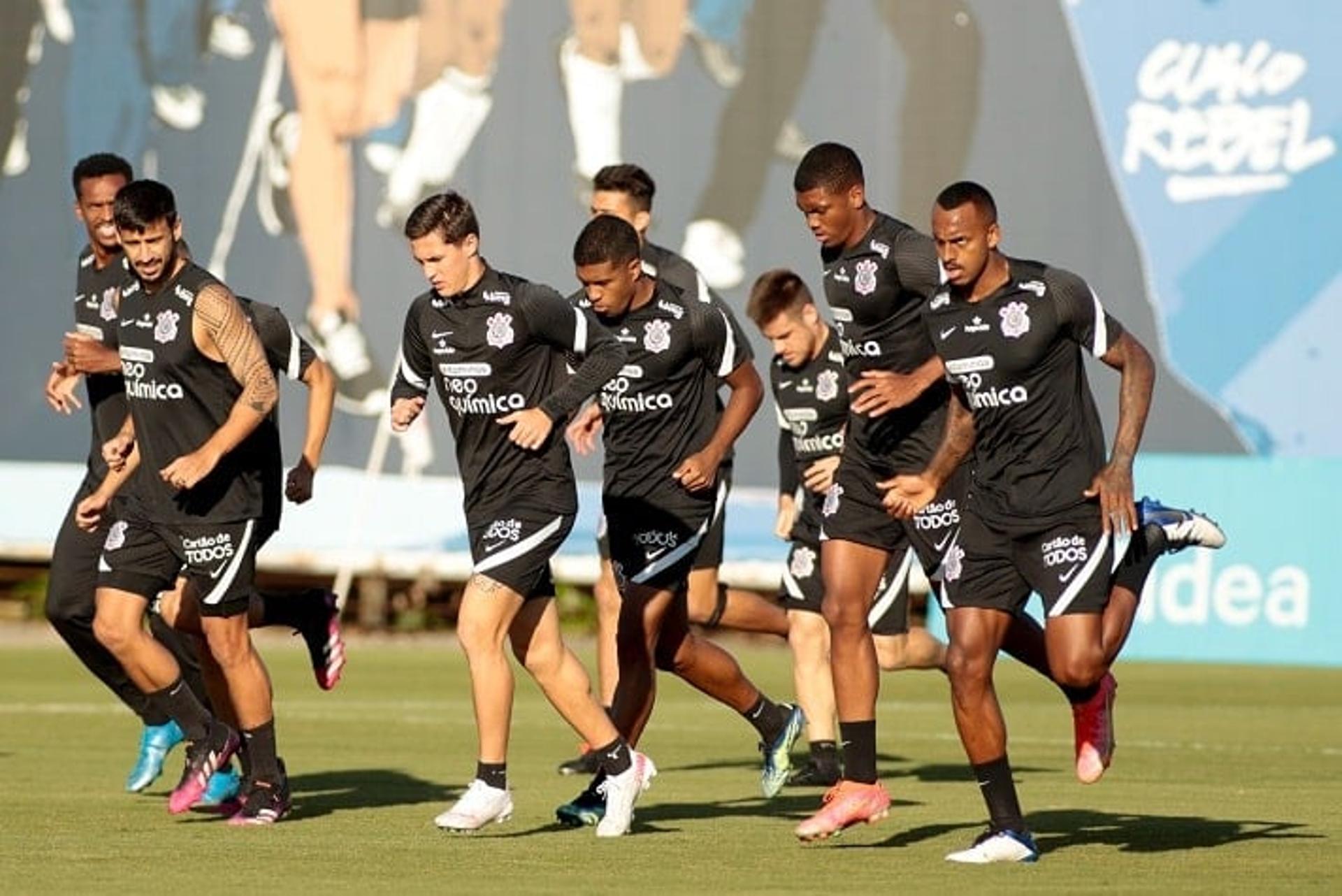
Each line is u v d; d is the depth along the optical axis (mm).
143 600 30156
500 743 27562
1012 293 25328
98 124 64438
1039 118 60875
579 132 62656
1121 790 34438
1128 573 27156
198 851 26375
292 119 63781
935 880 24219
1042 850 26938
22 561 71000
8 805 31172
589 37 62656
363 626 69000
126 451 30359
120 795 32562
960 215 25062
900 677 62250
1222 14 60062
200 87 64125
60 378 32125
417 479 63500
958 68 61156
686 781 35875
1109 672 27203
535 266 62969
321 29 63688
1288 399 60000
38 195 64562
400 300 63469
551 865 25406
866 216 29000
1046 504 25438
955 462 26250
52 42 64562
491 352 27453
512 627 28031
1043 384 25359
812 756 35625
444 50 63250
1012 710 51188
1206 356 60312
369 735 43094
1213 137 60156
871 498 28359
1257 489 60375
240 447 28938
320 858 25875
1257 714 49625
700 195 62094
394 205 63469
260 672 29375
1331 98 59531
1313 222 59688
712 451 30672
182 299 28281
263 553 63719
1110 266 60688
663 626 32219
